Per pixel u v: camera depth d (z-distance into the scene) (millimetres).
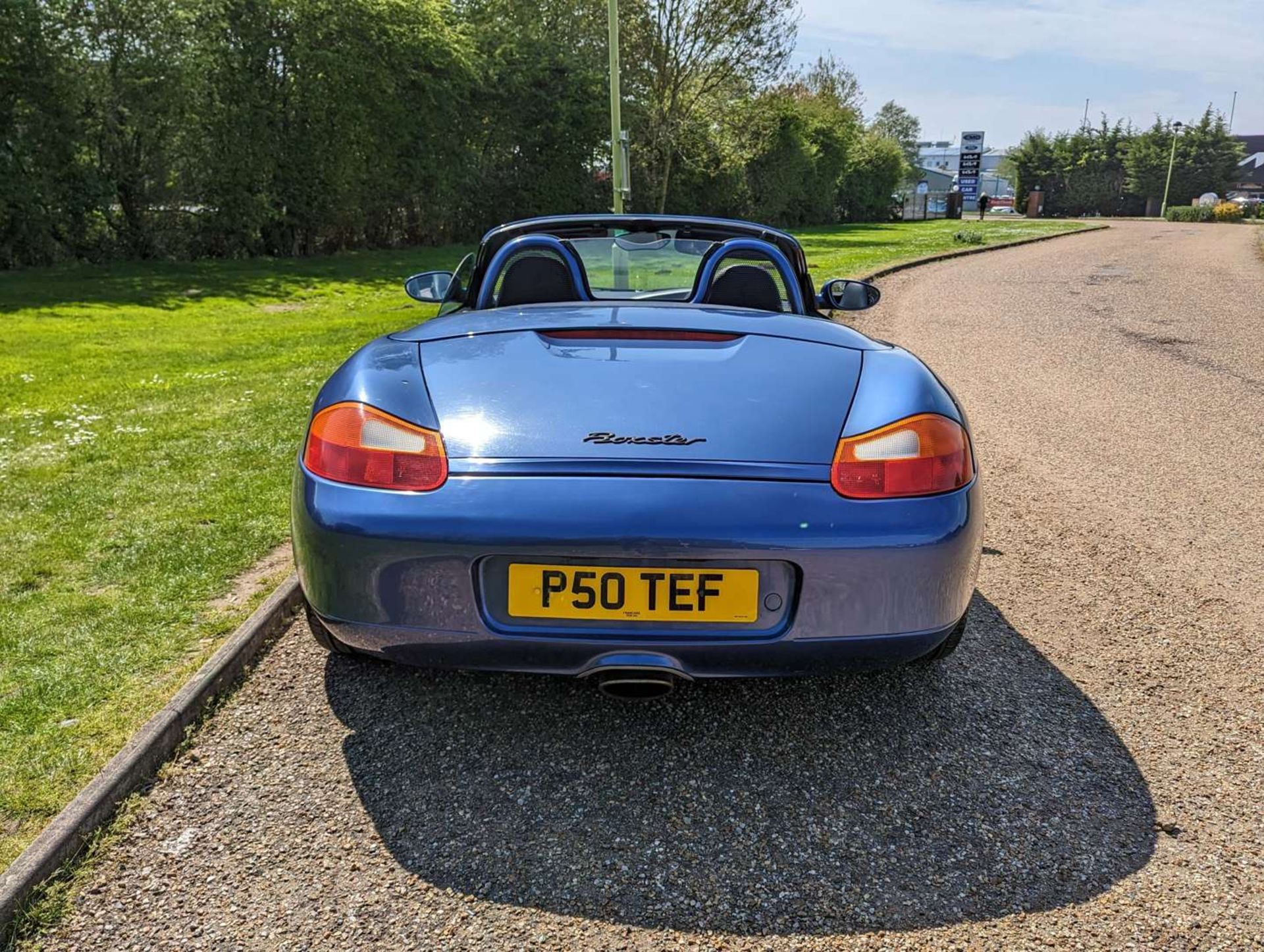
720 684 2561
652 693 2041
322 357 8195
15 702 2314
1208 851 1870
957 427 2098
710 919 1682
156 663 2531
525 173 27078
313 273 17688
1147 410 6246
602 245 3246
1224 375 7562
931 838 1911
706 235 3223
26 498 3992
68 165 16766
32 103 16141
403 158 22250
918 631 1978
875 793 2066
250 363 7887
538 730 2312
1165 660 2721
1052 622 2982
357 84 20359
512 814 1978
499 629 1912
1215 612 3061
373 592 1936
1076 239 30281
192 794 2021
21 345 8945
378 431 1977
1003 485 4539
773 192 38156
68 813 1858
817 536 1864
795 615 1901
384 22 20734
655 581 1876
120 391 6500
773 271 3053
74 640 2666
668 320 2400
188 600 2955
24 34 15453
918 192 73375
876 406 2051
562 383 2068
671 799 2039
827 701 2473
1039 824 1956
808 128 42781
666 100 28547
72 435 5137
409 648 1968
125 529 3594
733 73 28266
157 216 18797
